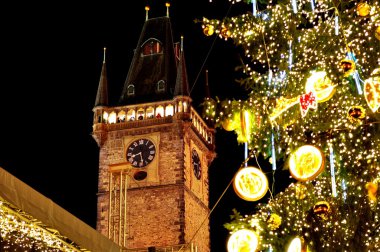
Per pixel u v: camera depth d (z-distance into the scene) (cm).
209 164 7150
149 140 6488
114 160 6488
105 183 6388
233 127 1466
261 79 1872
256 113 1764
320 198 1717
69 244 2159
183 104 6544
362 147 1658
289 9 1855
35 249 2681
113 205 6288
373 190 1412
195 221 6450
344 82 1691
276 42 1875
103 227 6216
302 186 1731
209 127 7156
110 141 6562
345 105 1686
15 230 2427
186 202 6275
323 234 1656
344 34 1527
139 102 6719
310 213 1669
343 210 1662
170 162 6362
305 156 1230
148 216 6203
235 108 1794
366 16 1582
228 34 1862
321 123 1733
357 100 1672
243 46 1925
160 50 7244
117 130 6575
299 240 1317
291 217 1738
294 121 1755
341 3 1639
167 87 6850
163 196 6250
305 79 1758
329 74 1677
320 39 1769
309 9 1861
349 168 1688
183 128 6431
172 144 6431
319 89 1341
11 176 1692
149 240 6116
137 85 6925
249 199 1283
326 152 1719
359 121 1374
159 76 6975
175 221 6141
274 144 1805
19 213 1948
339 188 1697
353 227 1638
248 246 1325
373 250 1616
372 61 1662
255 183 1283
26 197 1738
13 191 1686
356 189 1666
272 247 1698
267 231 1700
